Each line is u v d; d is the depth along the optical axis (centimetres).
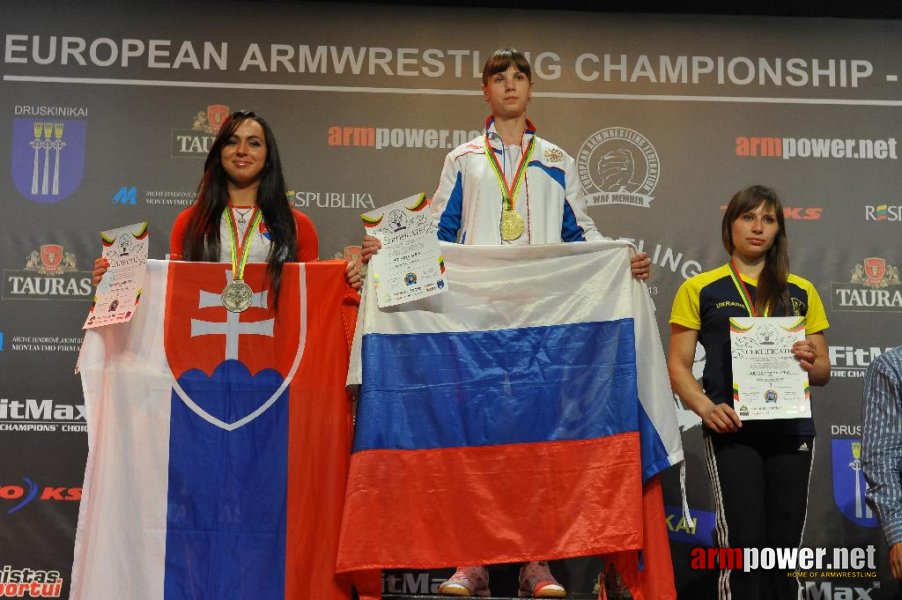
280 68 482
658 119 485
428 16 490
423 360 347
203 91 479
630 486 333
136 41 480
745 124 485
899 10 489
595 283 355
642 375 347
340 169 477
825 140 484
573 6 491
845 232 478
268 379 349
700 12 493
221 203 380
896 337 469
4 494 443
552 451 341
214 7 484
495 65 398
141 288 346
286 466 342
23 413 449
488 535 334
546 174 394
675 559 449
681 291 397
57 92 474
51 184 467
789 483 362
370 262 348
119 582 331
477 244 384
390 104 482
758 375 358
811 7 490
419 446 340
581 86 487
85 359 346
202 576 333
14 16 479
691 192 480
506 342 350
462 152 398
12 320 456
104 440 341
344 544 327
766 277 386
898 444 343
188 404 346
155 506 338
